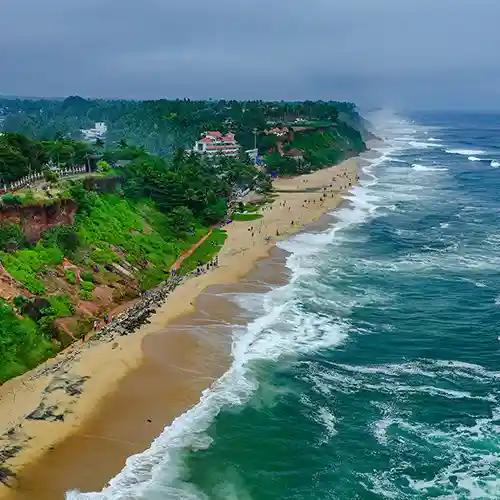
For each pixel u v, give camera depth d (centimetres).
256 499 4366
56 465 4481
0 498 4100
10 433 4778
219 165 17250
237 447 4881
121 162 13100
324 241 11131
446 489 4497
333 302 7956
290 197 15725
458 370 6222
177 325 6969
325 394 5712
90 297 7331
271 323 7175
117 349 6275
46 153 11212
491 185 18288
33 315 6381
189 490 4375
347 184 18188
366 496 4431
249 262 9588
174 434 4969
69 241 8106
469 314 7669
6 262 6912
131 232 9662
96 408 5212
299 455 4850
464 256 10281
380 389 5828
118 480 4397
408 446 4997
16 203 7688
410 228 12375
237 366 6100
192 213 11675
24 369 5803
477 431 5184
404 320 7444
